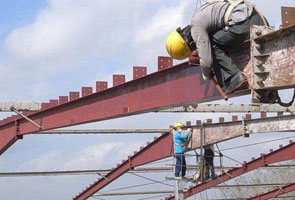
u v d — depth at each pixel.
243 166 24.36
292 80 7.43
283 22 7.41
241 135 18.67
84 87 15.79
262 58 7.87
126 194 28.84
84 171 24.25
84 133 21.70
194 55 8.75
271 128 17.78
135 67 13.62
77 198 27.70
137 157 23.58
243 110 19.55
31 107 17.91
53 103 17.23
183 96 11.77
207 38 8.02
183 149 20.84
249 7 7.89
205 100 11.18
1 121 19.58
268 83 7.79
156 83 12.95
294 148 22.42
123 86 14.27
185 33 8.51
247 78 8.09
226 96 8.27
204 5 8.09
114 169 24.62
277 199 35.00
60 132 21.44
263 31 7.81
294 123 17.16
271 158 23.36
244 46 8.15
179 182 21.44
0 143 19.72
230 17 7.82
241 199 30.31
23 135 19.20
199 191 26.86
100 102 15.30
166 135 22.00
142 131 21.77
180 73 11.97
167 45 8.62
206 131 20.11
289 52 7.49
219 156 20.92
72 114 16.53
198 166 20.64
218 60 8.18
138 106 13.70
